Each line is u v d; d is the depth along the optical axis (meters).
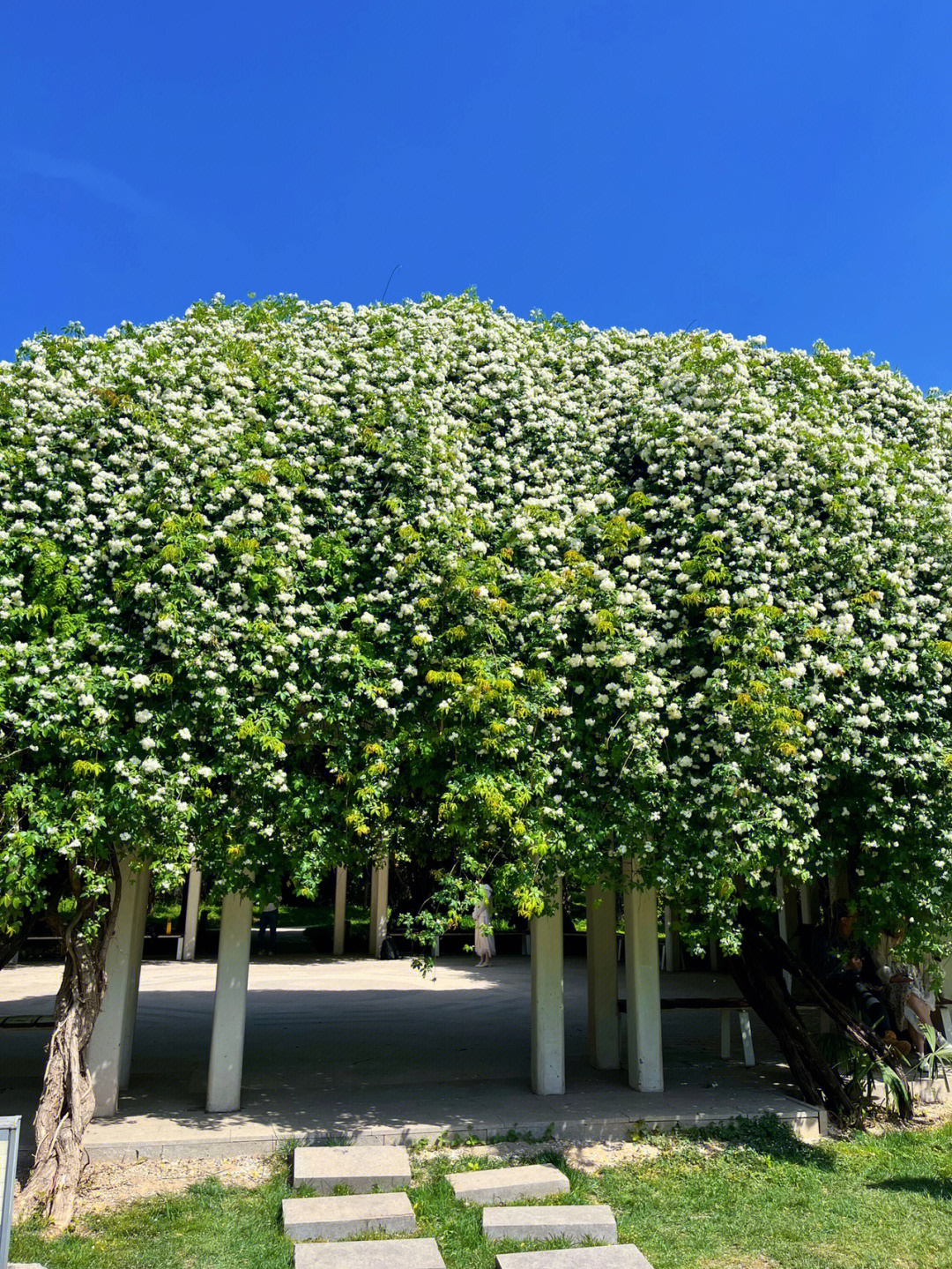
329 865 6.48
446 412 7.95
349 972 16.00
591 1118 6.97
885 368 9.73
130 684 5.80
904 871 7.18
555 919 7.98
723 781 6.41
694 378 8.13
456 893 6.32
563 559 7.34
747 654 6.56
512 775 6.32
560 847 6.48
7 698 5.68
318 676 6.51
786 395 8.38
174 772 5.89
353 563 6.87
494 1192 5.79
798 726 6.37
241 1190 5.89
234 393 7.29
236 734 5.96
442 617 6.68
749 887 7.39
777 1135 6.98
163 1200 5.69
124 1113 7.10
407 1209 5.42
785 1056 8.38
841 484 7.58
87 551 6.34
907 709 7.13
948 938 8.34
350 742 6.54
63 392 6.89
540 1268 4.74
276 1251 5.03
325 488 7.33
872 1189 6.12
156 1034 10.47
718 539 7.22
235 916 7.37
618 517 7.14
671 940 16.61
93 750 5.78
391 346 8.27
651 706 6.68
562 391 8.85
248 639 6.20
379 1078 8.35
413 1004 12.80
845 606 7.17
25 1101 7.68
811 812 6.72
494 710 6.35
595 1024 9.18
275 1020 11.43
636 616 7.00
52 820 5.60
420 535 6.79
